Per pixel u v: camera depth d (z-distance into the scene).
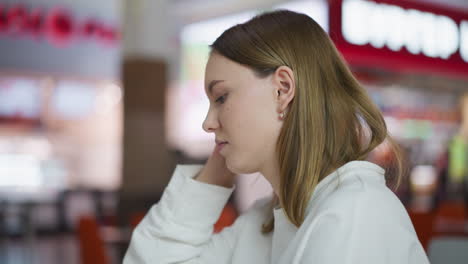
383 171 0.83
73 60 11.57
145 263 1.01
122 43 6.48
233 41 0.84
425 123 10.48
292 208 0.81
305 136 0.81
